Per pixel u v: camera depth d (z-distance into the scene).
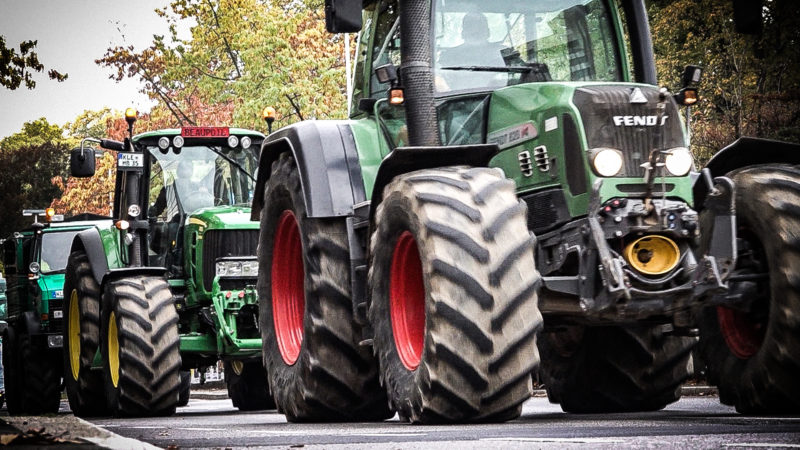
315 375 25.14
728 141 53.53
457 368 20.22
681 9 55.75
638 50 24.66
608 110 21.45
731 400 23.08
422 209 20.92
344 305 25.11
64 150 171.50
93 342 40.44
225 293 38.53
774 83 54.22
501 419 20.73
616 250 21.22
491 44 24.20
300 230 25.83
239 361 40.62
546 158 22.23
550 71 24.27
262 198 28.80
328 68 109.88
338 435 18.70
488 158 22.36
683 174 21.28
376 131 25.91
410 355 22.11
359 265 24.73
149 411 36.62
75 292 43.16
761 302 22.31
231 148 41.19
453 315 20.22
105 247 41.22
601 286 21.19
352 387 25.25
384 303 22.72
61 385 50.47
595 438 15.87
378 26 26.41
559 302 21.72
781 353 21.42
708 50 55.38
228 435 20.00
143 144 41.00
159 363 36.34
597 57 24.58
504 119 23.36
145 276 38.12
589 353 26.53
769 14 52.59
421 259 20.81
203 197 40.69
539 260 22.36
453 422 20.72
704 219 21.45
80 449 12.66
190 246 39.88
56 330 52.78
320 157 25.36
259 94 108.38
